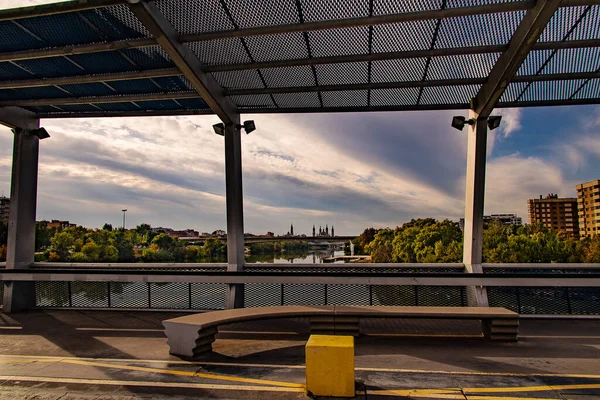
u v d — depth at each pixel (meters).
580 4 6.04
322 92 10.02
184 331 6.38
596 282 8.74
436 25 7.32
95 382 5.09
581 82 9.17
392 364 5.84
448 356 6.26
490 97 9.04
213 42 7.92
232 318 6.87
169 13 6.91
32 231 12.41
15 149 12.00
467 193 10.88
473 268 10.61
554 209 139.00
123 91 10.13
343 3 6.67
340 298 9.89
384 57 8.15
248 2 6.63
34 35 7.48
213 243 86.50
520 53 7.29
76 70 8.96
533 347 6.81
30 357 6.32
